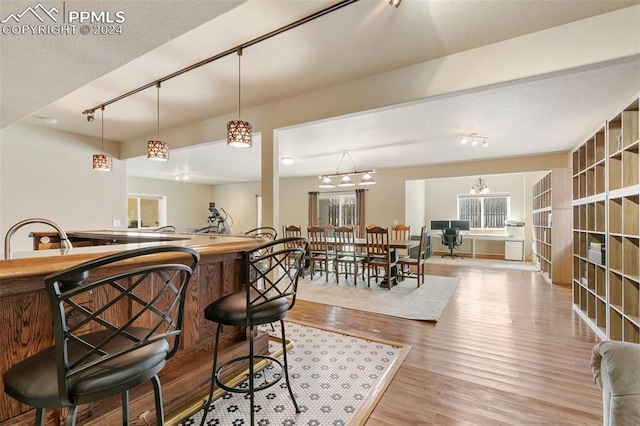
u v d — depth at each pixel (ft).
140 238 8.77
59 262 3.82
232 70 8.26
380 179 25.25
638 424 3.22
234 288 6.84
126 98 10.18
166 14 4.54
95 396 2.80
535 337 9.33
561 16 6.08
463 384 6.67
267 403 5.92
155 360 3.28
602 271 9.89
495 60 7.02
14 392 2.79
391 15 5.97
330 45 7.07
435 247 30.83
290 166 23.27
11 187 12.72
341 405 5.89
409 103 8.19
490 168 20.44
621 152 8.26
